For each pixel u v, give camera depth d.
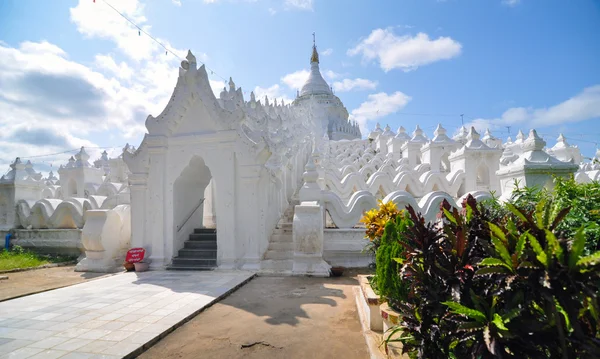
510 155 18.03
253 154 10.13
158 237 10.65
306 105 38.97
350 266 10.16
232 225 10.06
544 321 2.40
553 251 2.28
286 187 13.93
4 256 13.12
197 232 12.16
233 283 8.01
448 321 2.88
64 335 4.82
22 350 4.33
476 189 15.67
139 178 10.88
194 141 10.65
